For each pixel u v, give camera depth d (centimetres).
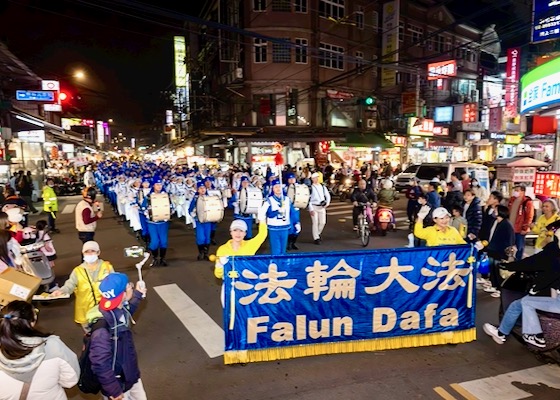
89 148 4791
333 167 2450
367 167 2148
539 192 1025
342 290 483
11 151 1959
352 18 3000
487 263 778
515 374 453
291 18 2758
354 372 455
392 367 466
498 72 3725
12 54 1565
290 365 470
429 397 409
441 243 598
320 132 2702
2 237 502
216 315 626
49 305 675
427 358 487
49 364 251
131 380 305
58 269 883
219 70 3262
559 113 1042
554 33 1071
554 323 448
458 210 782
